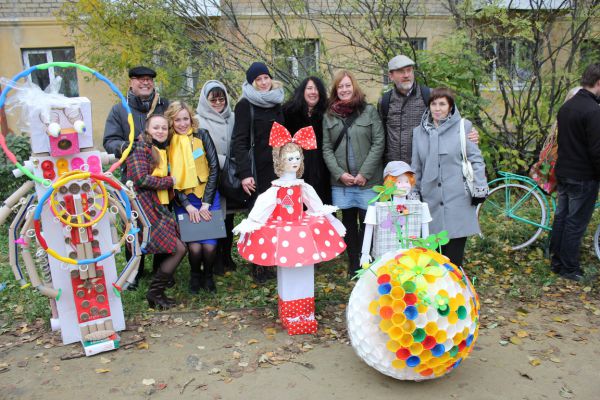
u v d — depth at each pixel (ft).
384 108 15.06
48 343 12.18
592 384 10.25
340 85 14.28
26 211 11.28
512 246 18.56
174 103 13.70
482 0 23.89
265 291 15.14
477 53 24.25
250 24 28.14
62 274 11.76
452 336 9.52
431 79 23.09
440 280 9.75
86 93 32.04
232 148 14.61
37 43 31.40
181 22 26.23
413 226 13.32
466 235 13.85
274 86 14.42
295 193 12.57
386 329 9.50
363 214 15.74
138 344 12.01
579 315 13.39
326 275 16.42
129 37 25.17
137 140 14.58
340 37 27.76
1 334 12.70
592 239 18.81
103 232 11.89
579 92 14.89
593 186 14.88
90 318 12.09
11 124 28.78
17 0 30.71
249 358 11.37
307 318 12.55
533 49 24.94
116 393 10.11
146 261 17.07
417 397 9.86
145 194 13.12
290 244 11.82
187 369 10.95
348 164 14.75
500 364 11.02
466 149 13.57
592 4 23.65
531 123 25.16
